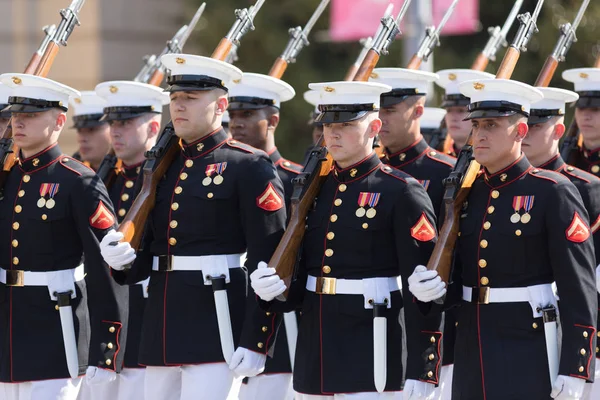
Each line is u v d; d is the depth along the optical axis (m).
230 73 28.28
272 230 27.38
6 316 29.02
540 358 24.44
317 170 26.91
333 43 69.06
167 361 27.44
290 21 69.94
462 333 25.53
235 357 26.62
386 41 27.75
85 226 28.59
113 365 28.47
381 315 25.70
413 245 25.61
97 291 28.48
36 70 29.64
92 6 67.44
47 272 28.84
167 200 28.00
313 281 26.52
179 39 34.22
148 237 28.44
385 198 26.05
